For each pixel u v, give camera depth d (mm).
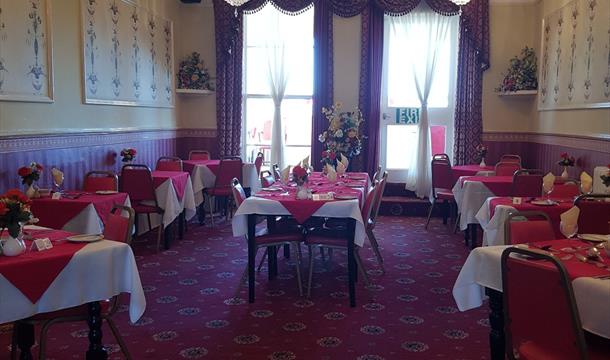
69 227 4488
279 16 8445
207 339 3594
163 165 7223
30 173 4531
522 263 2234
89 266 2729
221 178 7238
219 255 5773
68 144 5562
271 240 4414
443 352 3412
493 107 8328
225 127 8523
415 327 3822
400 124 8508
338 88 8406
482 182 5918
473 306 2922
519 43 8211
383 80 8484
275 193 4684
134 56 6973
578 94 6395
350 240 4215
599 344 2348
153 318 3957
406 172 8602
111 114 6457
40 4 5086
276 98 8531
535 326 2203
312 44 8492
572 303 2027
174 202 6055
